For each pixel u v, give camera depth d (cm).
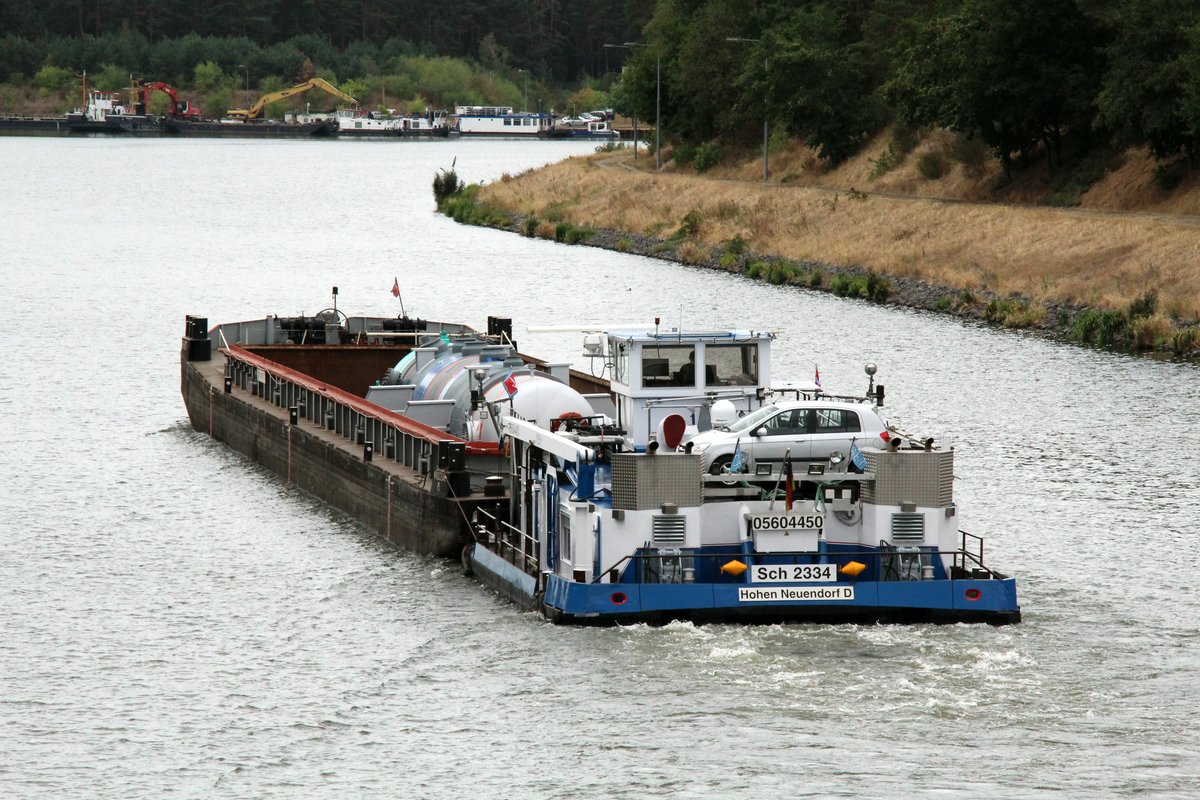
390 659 5872
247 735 5225
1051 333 14900
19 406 11275
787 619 6091
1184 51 19538
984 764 4909
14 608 6569
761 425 6862
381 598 6656
